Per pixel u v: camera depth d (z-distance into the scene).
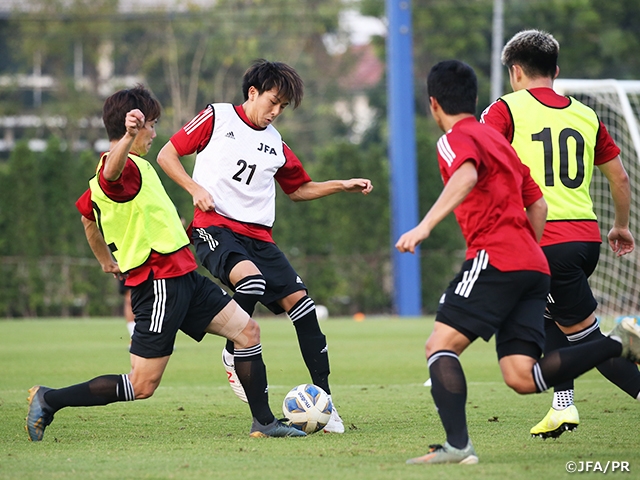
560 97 18.17
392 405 22.50
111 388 16.83
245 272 18.91
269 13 128.00
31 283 76.12
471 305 13.89
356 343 45.34
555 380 14.25
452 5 117.69
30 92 143.00
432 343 14.09
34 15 123.31
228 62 126.06
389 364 34.66
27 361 35.78
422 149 81.69
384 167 80.88
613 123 45.03
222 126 19.97
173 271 16.88
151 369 16.91
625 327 14.25
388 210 80.56
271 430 17.52
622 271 51.06
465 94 14.45
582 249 17.22
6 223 76.19
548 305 17.69
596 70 112.50
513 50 18.34
